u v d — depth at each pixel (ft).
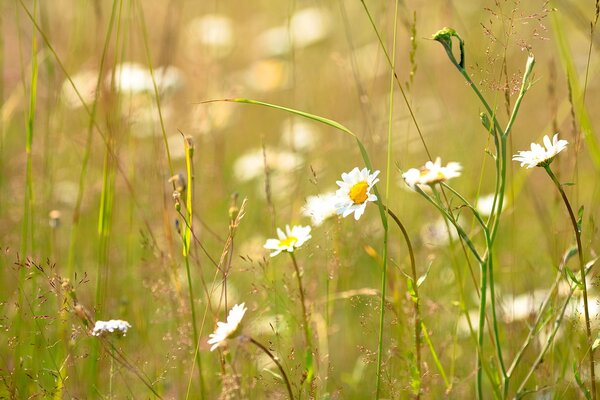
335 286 13.82
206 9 30.25
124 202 17.51
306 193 18.60
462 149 20.15
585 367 11.32
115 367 12.23
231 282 15.64
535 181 20.29
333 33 26.84
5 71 21.67
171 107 21.66
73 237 14.29
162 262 13.26
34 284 12.69
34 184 16.89
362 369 13.09
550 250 13.85
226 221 18.07
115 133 15.03
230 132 23.95
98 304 12.77
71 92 19.07
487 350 13.34
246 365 12.01
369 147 16.78
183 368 12.69
